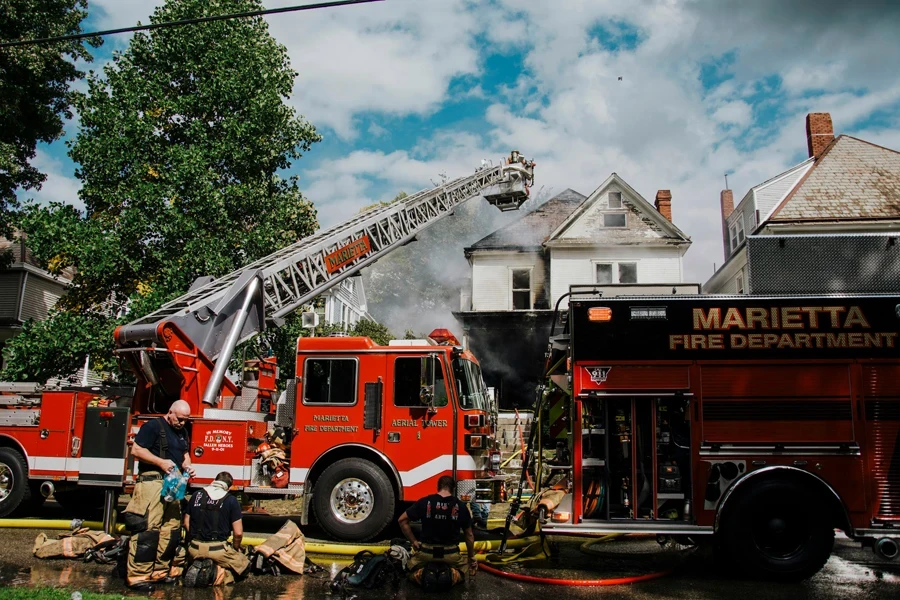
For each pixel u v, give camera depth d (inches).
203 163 526.0
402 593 213.9
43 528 307.4
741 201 874.8
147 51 565.9
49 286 843.4
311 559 261.4
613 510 241.8
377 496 288.2
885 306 241.3
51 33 598.9
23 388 325.4
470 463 293.6
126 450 294.0
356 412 302.8
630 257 896.3
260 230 542.3
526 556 263.3
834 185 762.8
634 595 213.0
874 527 228.5
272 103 557.0
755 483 234.2
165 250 525.0
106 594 200.5
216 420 305.0
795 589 221.1
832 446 233.5
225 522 225.3
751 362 241.0
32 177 644.1
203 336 333.4
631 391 243.6
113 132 533.0
